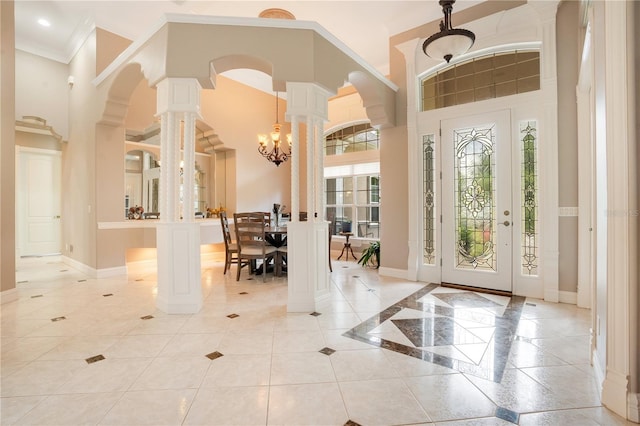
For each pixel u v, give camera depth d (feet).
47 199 22.58
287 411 5.51
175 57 10.31
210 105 20.77
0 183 11.71
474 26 13.56
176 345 8.13
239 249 15.25
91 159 16.37
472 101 14.10
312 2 14.64
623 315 5.36
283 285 14.33
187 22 10.41
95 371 6.83
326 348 7.98
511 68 13.17
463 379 6.54
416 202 15.26
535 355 7.57
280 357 7.50
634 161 5.27
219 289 13.62
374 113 15.29
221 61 10.87
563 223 11.76
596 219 6.52
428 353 7.70
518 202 12.67
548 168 11.94
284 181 25.44
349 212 23.38
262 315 10.38
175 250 10.53
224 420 5.28
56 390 6.12
